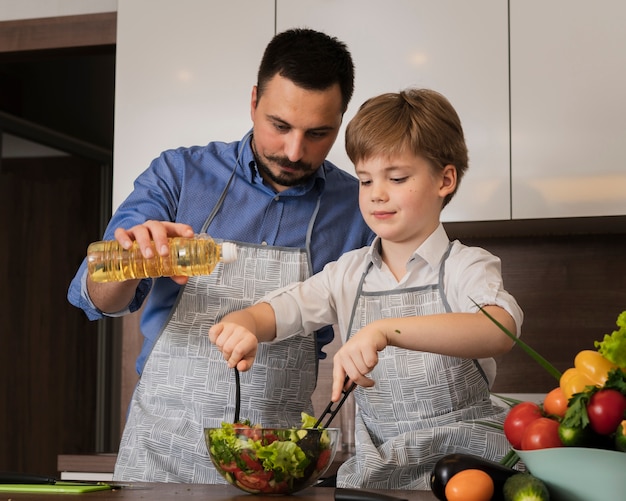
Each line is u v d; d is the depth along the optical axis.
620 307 2.69
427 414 1.43
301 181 1.60
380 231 1.42
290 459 1.07
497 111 2.45
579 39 2.42
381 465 1.35
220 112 2.62
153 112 2.65
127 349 2.76
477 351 1.21
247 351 1.22
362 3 2.54
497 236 2.77
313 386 1.66
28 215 3.90
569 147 2.41
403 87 2.50
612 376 0.89
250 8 2.62
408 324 1.18
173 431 1.57
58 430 4.03
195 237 1.35
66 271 4.12
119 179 2.66
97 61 4.15
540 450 0.90
